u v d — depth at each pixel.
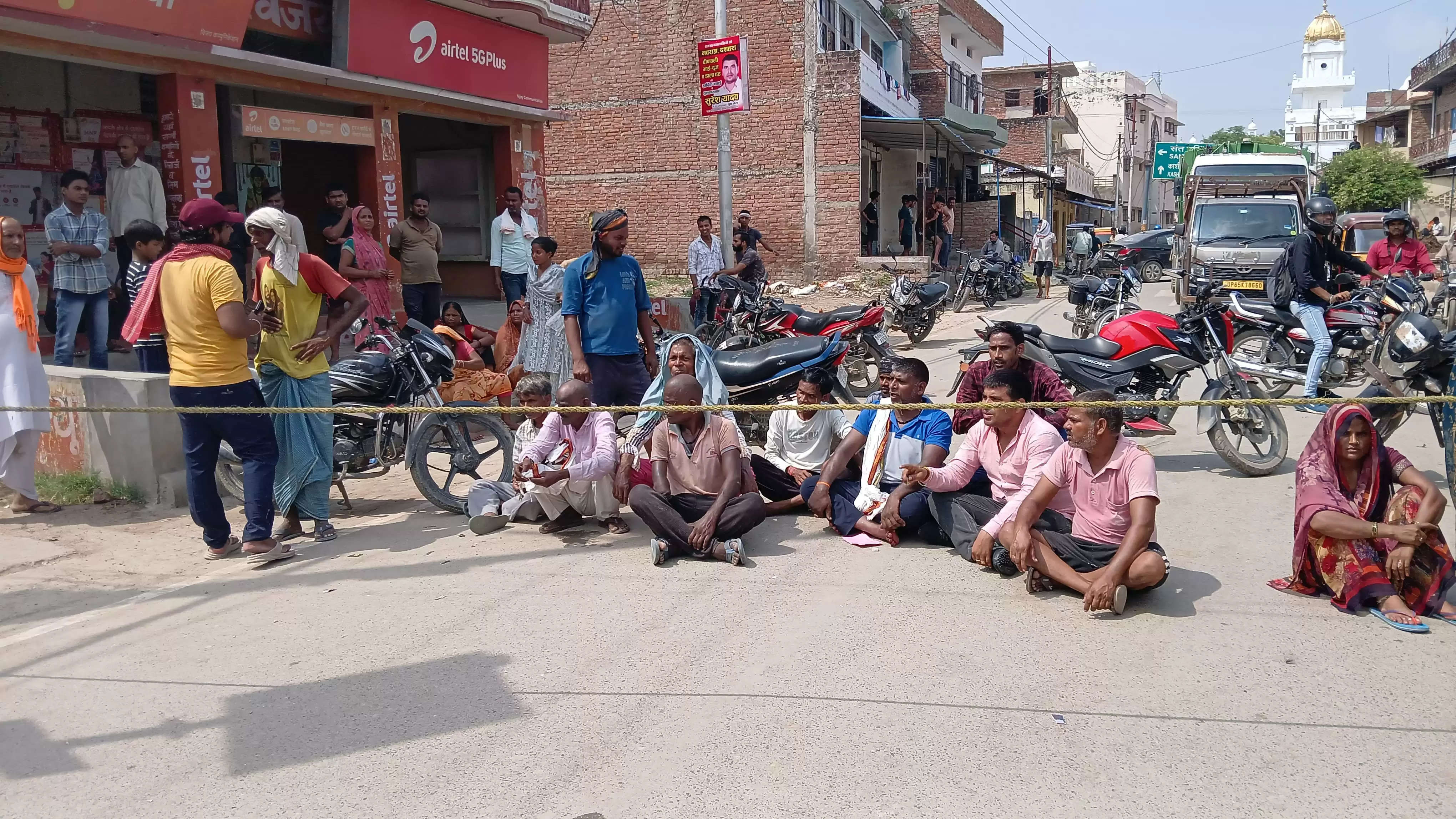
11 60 9.84
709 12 21.58
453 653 4.14
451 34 12.14
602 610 4.58
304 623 4.51
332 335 5.67
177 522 6.14
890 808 2.95
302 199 13.55
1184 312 7.41
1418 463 7.06
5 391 6.04
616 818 2.95
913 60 28.50
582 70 22.39
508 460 6.54
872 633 4.25
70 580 5.14
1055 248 39.88
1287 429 7.25
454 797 3.08
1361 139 53.22
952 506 5.23
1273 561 5.11
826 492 5.73
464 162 15.14
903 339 15.49
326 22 11.24
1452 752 3.21
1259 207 16.91
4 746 3.48
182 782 3.22
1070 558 4.59
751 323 10.88
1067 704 3.58
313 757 3.35
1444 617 4.22
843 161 21.42
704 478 5.52
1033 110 44.00
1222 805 2.94
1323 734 3.33
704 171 22.00
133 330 5.27
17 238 6.04
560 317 8.45
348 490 7.14
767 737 3.38
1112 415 4.47
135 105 10.94
